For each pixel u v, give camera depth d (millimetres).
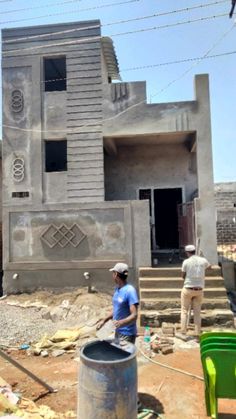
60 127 12656
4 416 4453
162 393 5715
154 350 7543
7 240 12211
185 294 8359
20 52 12938
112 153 14719
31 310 10703
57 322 10109
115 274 5391
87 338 8664
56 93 12750
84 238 11867
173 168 14828
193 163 14719
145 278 10547
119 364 4102
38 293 11797
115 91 12508
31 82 12867
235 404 5359
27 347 8453
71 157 12586
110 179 15078
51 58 13148
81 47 12695
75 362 7344
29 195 12664
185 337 8164
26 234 12148
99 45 12609
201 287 8281
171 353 7457
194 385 5984
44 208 12094
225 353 4773
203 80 12312
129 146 14992
